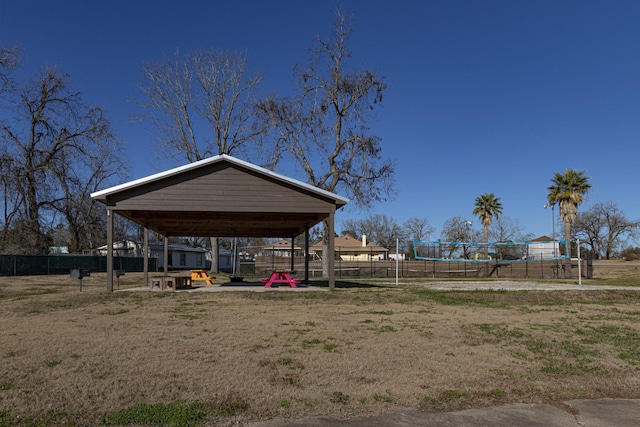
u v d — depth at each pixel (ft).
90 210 144.77
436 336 26.73
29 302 39.81
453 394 17.47
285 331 27.12
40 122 126.52
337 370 19.75
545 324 31.24
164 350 22.13
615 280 98.27
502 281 87.30
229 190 50.57
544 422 15.20
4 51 107.76
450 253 131.44
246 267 130.52
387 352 22.80
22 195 122.31
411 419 15.21
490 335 27.27
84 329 27.22
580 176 138.10
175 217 61.00
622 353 23.72
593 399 17.52
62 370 18.74
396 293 48.37
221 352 22.02
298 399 16.46
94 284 76.64
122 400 15.83
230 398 16.28
